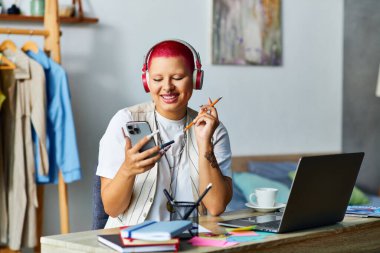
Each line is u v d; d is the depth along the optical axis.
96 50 4.06
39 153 3.44
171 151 2.13
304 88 5.00
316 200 1.88
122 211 2.03
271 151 4.86
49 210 3.92
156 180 2.06
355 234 2.01
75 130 3.88
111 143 2.08
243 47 4.66
